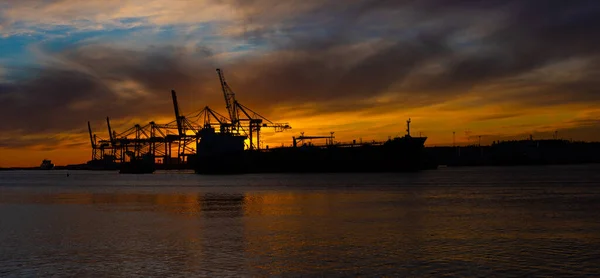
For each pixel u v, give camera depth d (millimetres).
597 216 62844
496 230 51406
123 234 51281
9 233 52750
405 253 39969
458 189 120562
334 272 34188
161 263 37250
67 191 142750
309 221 60312
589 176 195375
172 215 69750
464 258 38000
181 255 40094
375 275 33344
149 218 66188
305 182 163250
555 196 96875
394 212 69500
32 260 38594
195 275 33844
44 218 67750
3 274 34500
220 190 132625
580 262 36469
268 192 119000
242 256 39469
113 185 179625
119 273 34469
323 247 42844
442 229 52344
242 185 156250
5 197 117500
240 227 55688
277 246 43562
